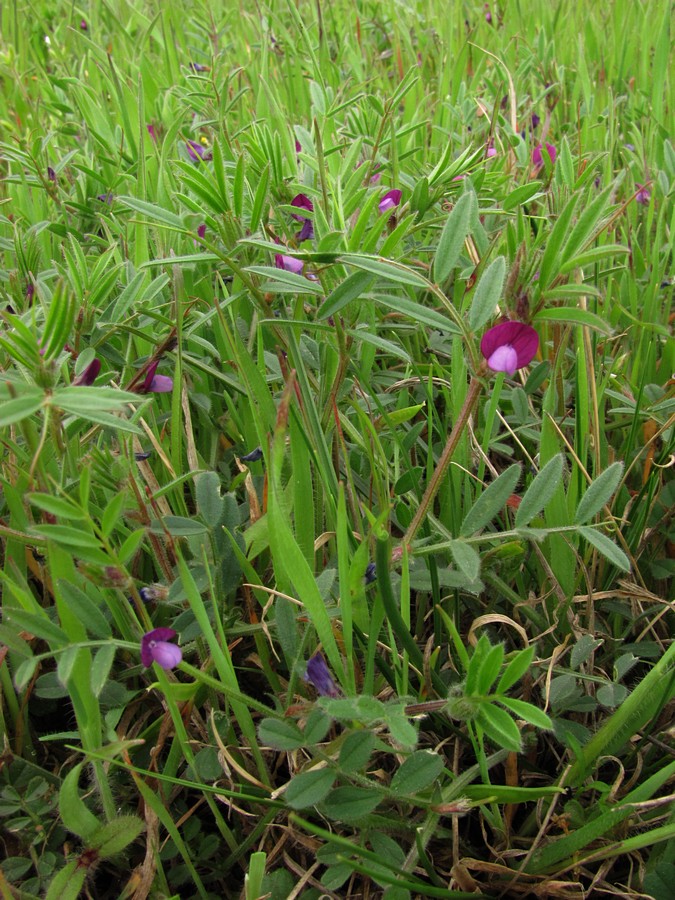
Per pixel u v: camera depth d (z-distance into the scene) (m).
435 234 0.33
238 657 0.22
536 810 0.19
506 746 0.16
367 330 0.26
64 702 0.22
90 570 0.16
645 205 0.38
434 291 0.18
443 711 0.20
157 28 0.58
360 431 0.25
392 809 0.19
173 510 0.23
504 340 0.17
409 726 0.15
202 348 0.27
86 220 0.35
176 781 0.17
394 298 0.19
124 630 0.21
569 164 0.26
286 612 0.18
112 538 0.22
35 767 0.20
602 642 0.21
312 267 0.21
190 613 0.19
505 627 0.23
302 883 0.18
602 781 0.21
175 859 0.20
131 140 0.39
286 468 0.23
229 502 0.20
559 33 0.59
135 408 0.21
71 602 0.16
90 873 0.19
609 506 0.24
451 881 0.18
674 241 0.33
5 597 0.20
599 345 0.30
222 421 0.26
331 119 0.35
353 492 0.22
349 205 0.24
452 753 0.21
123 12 0.66
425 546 0.21
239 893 0.19
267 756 0.21
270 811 0.19
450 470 0.23
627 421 0.28
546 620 0.23
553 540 0.22
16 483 0.22
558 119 0.46
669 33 0.53
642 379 0.25
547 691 0.20
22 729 0.21
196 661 0.22
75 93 0.41
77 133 0.42
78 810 0.17
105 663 0.16
